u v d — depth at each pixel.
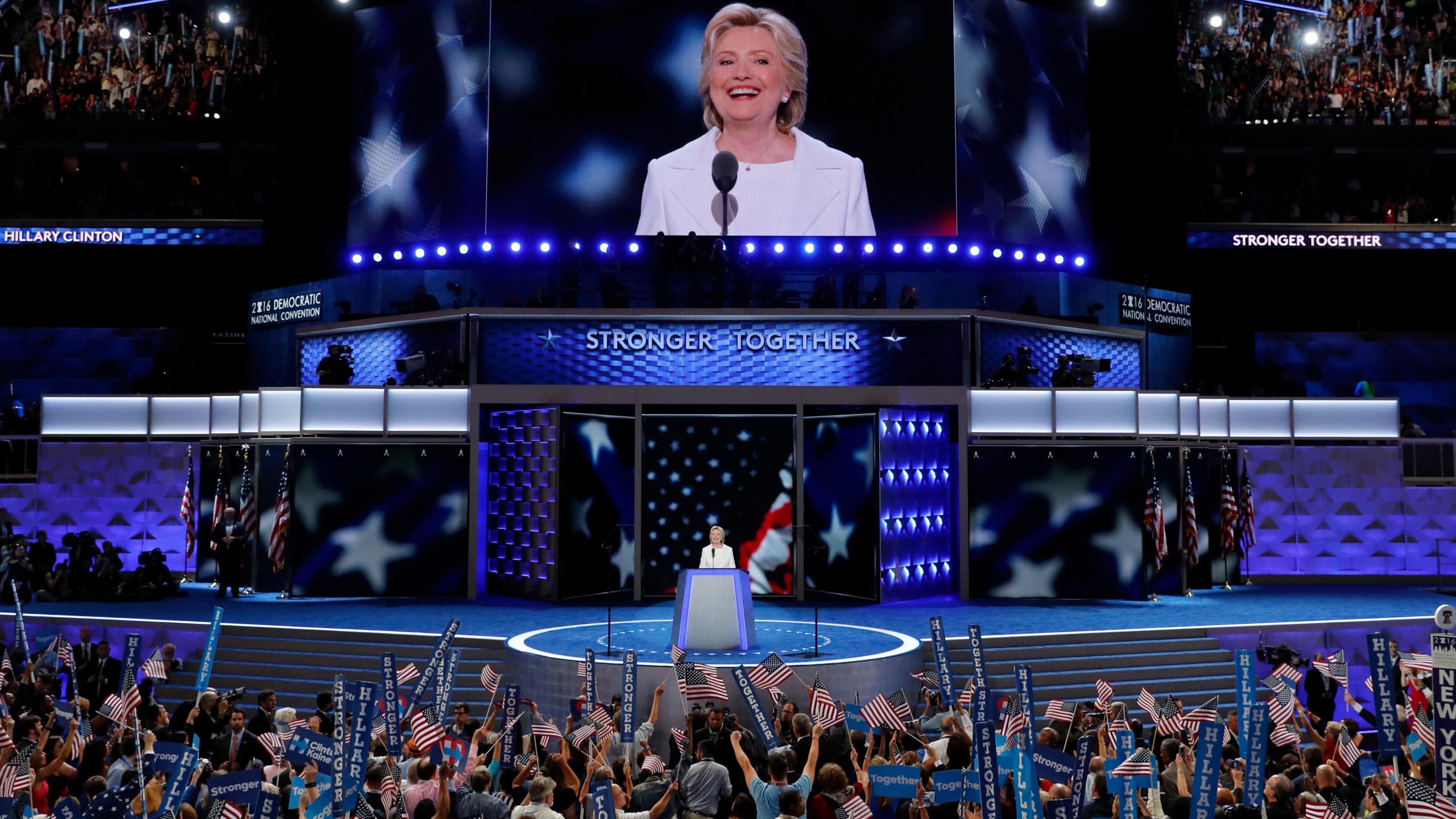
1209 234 37.16
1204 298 38.88
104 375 36.75
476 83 30.39
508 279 30.09
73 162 39.19
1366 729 20.88
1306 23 40.25
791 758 9.40
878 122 29.89
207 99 37.91
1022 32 30.91
